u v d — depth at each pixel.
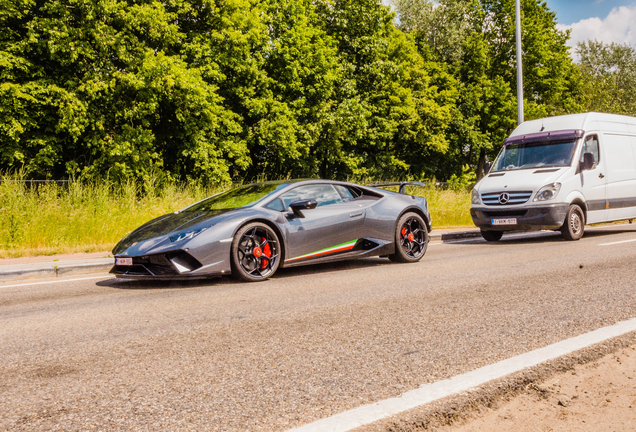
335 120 24.83
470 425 1.93
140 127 17.52
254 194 6.23
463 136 34.50
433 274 5.84
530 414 2.01
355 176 29.48
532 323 3.41
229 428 1.89
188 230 5.33
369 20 28.44
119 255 5.31
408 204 7.14
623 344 2.88
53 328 3.60
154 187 11.31
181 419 1.98
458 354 2.75
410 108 29.89
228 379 2.44
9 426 1.94
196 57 19.36
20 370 2.64
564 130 10.38
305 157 26.28
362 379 2.39
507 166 10.58
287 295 4.70
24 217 8.94
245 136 22.00
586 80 45.16
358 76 28.62
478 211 10.08
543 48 35.25
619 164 10.76
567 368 2.52
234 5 20.86
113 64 16.80
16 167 16.23
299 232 5.94
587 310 3.75
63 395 2.26
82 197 9.98
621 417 1.96
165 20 17.72
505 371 2.43
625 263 6.22
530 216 9.42
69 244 8.75
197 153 18.83
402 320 3.59
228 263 5.37
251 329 3.43
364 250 6.64
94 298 4.83
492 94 34.28
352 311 3.93
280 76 24.02
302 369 2.56
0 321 3.90
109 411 2.07
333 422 1.91
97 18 16.33
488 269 6.12
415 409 2.01
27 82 16.03
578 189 9.72
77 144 18.09
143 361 2.75
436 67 34.25
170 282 5.64
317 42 25.28
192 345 3.06
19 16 16.02
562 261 6.62
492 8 36.62
